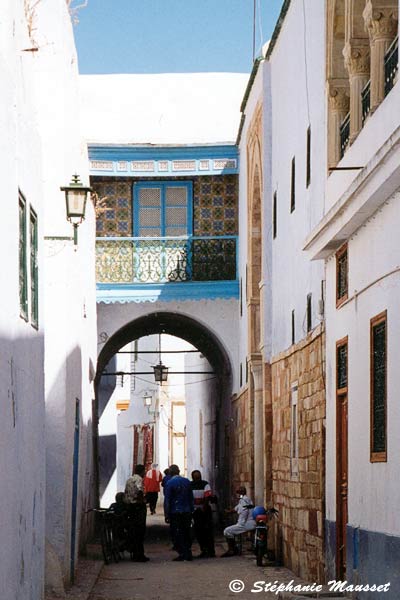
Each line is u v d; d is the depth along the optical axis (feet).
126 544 65.51
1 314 27.30
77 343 55.88
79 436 57.82
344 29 46.44
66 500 47.55
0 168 27.22
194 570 59.00
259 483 72.54
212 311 88.89
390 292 36.09
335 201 45.44
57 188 48.34
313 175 51.75
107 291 86.17
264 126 68.74
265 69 69.05
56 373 47.39
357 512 40.86
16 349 30.09
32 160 35.17
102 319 88.43
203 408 121.39
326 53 47.85
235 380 87.51
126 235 87.51
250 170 77.10
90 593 47.44
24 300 32.94
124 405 145.18
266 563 61.87
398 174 33.30
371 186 35.91
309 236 47.19
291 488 57.93
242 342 83.15
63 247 47.96
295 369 57.47
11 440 29.07
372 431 38.40
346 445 44.57
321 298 50.14
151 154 86.02
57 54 49.24
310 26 52.70
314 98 51.62
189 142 85.87
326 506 47.47
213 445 109.91
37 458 35.91
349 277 43.45
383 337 37.47
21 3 32.35
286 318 61.36
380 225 37.91
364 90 42.70
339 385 45.60
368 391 39.34
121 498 65.57
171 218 87.71
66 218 47.98
